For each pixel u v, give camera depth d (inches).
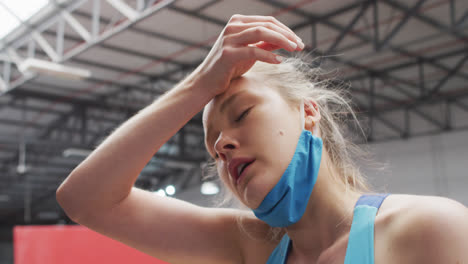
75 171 33.0
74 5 304.2
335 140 31.8
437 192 472.4
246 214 35.4
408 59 387.9
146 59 387.5
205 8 298.5
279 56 27.7
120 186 32.6
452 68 403.5
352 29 322.0
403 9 292.0
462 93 453.7
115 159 31.8
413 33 335.0
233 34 28.3
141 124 31.2
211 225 35.8
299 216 27.2
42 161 588.7
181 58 386.0
